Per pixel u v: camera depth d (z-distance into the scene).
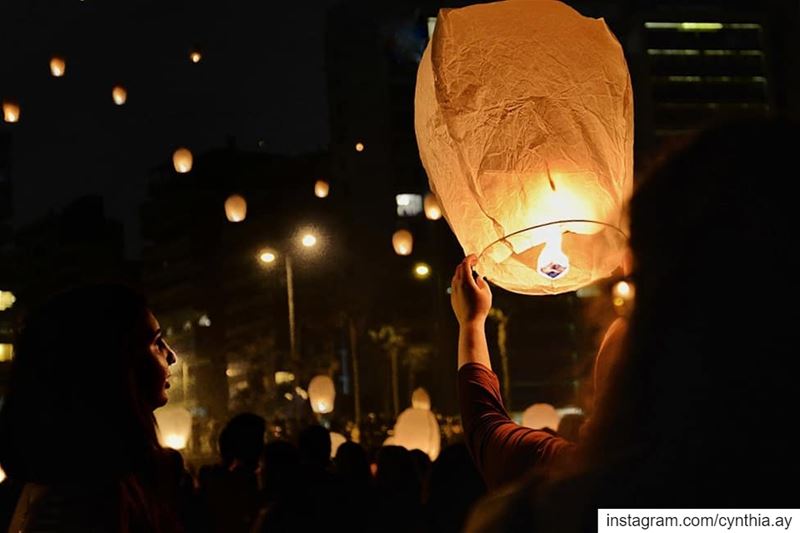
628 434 1.08
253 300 93.38
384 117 93.81
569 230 2.10
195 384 81.50
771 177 1.01
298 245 79.69
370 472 5.51
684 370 1.02
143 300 2.51
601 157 2.10
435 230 66.44
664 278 1.05
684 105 98.62
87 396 2.32
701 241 1.03
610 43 2.16
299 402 28.14
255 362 74.19
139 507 2.37
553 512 1.09
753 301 0.99
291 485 5.05
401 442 10.93
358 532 5.09
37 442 2.30
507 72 2.13
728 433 0.99
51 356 2.34
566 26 2.15
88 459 2.30
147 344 2.47
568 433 4.68
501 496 1.18
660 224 1.06
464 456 5.26
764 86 100.06
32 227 80.06
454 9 2.17
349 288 89.50
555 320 77.12
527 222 2.11
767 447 0.98
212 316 96.94
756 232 1.00
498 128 2.12
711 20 99.50
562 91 2.12
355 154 93.69
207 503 5.73
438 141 2.23
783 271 0.99
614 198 2.11
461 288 2.23
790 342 0.98
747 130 1.05
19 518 2.35
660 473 1.02
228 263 99.56
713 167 1.04
